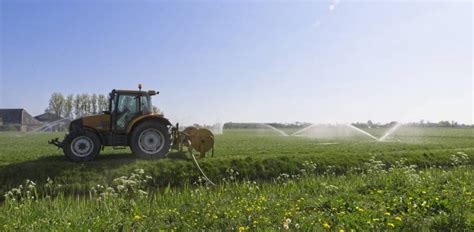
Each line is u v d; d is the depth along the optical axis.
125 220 6.43
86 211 7.49
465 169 12.41
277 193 9.12
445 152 17.19
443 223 5.66
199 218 6.46
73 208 7.98
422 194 7.57
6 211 7.68
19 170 11.43
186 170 12.77
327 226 5.65
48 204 8.41
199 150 14.32
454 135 38.19
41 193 10.55
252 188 9.16
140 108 13.84
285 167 13.80
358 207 6.72
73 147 12.73
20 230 6.25
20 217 7.14
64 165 12.02
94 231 5.98
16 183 10.90
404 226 5.67
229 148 19.64
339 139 29.59
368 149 18.94
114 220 6.50
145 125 13.41
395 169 11.48
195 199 8.40
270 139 29.45
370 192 8.32
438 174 10.73
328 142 25.17
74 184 11.06
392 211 6.61
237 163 13.57
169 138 13.70
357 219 6.02
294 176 12.24
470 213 6.04
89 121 13.40
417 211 6.41
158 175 12.24
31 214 7.46
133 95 13.84
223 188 10.20
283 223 5.89
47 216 7.22
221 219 6.34
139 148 13.34
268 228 5.70
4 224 6.71
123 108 13.66
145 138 13.45
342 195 8.01
